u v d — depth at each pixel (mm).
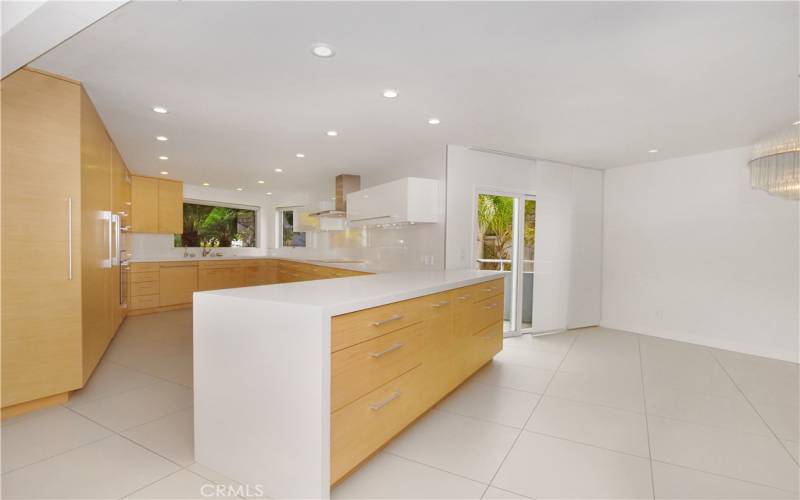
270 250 8633
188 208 7625
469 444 2240
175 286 6574
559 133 3936
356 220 5539
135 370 3389
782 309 4062
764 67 2463
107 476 1850
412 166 5027
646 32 2068
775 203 4121
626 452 2182
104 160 3570
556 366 3748
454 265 4523
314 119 3543
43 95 2514
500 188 4832
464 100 3072
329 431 1630
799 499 1781
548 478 1919
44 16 1551
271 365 1729
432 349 2514
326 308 1602
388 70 2559
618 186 5496
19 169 2416
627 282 5379
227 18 1965
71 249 2633
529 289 5469
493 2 1825
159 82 2736
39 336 2521
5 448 2084
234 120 3561
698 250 4703
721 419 2617
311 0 1813
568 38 2143
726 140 4109
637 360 3967
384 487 1822
